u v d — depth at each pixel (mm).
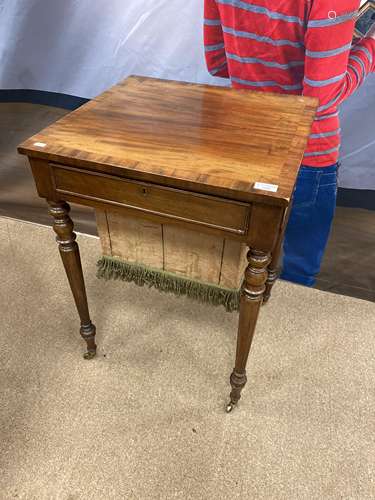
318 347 1342
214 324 1413
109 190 844
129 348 1316
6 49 1454
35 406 1137
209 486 981
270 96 1073
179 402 1161
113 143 844
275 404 1165
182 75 1341
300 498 963
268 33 1146
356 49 1122
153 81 1157
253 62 1226
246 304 895
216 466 1020
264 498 962
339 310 1490
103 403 1150
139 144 840
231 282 1126
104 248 1229
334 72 1143
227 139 861
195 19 1219
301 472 1012
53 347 1307
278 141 858
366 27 1082
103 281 1567
